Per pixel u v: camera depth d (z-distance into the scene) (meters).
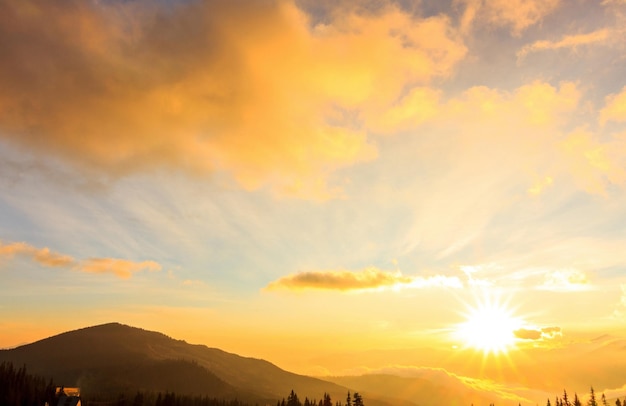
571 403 175.00
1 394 190.75
